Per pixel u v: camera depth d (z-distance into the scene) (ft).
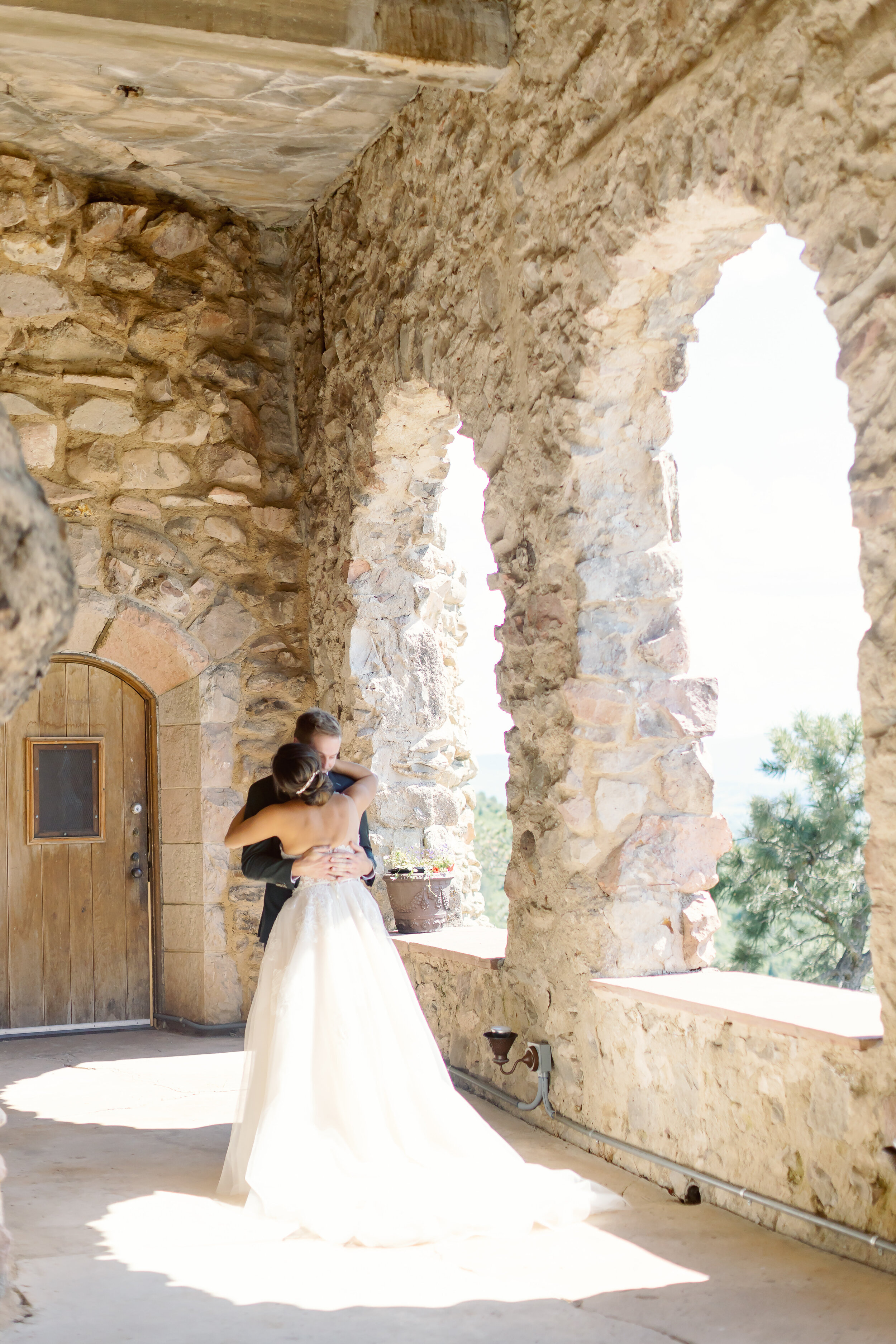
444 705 19.79
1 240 19.16
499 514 14.70
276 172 19.22
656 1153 11.77
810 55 9.32
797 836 31.07
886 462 8.75
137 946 20.56
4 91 16.92
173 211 20.40
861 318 8.93
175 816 20.40
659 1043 11.75
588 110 12.50
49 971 19.95
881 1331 8.05
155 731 20.75
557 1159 12.64
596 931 12.87
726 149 10.35
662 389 13.10
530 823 14.12
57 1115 14.75
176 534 20.33
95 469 19.79
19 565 6.46
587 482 13.14
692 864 13.07
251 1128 11.43
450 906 18.10
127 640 20.01
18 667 6.64
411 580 19.71
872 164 8.77
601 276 12.33
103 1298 8.95
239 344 21.04
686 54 10.89
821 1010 10.23
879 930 8.89
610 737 13.03
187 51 13.52
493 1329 8.35
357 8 13.56
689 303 12.48
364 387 18.51
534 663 13.93
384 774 19.15
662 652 13.21
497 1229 10.28
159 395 20.29
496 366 14.65
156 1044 19.07
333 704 20.16
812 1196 9.72
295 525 21.16
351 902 12.10
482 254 14.89
